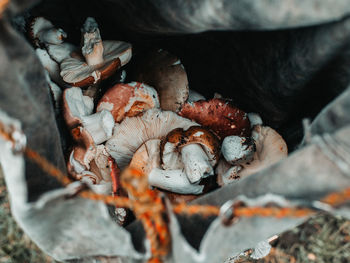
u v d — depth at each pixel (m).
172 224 0.30
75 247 0.36
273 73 0.44
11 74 0.32
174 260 0.33
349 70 0.38
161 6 0.39
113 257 0.37
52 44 0.49
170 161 0.47
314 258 0.69
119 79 0.52
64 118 0.45
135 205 0.30
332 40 0.35
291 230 0.70
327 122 0.34
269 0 0.33
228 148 0.47
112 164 0.47
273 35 0.41
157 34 0.46
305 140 0.39
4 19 0.30
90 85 0.48
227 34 0.44
